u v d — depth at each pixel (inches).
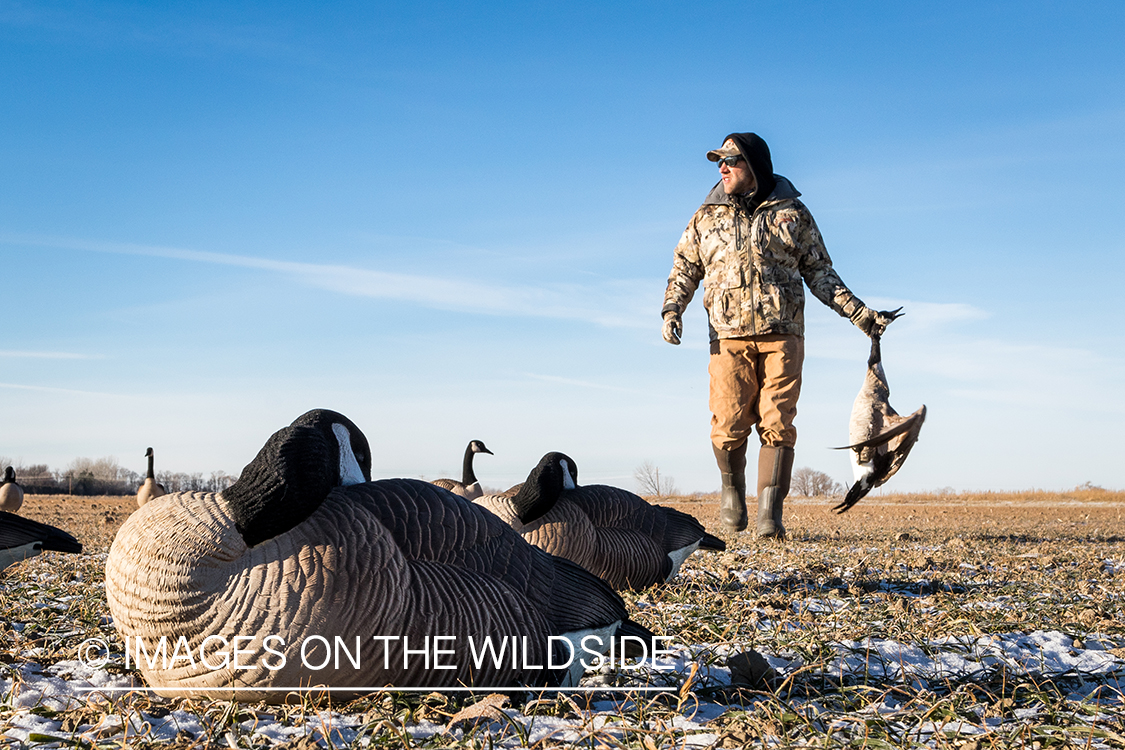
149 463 940.0
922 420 327.9
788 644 237.1
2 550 298.4
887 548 508.7
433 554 166.9
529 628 175.6
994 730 159.9
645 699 178.9
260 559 153.0
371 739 148.9
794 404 513.3
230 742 148.3
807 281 506.0
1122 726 164.4
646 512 348.2
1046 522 888.9
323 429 187.0
